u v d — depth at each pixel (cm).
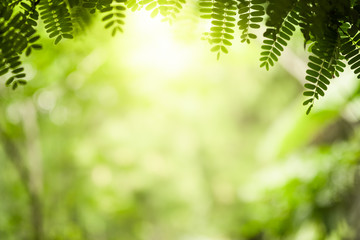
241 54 415
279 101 970
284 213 351
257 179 374
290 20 79
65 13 85
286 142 388
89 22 88
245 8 77
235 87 891
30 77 335
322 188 333
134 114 645
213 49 79
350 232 325
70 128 566
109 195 597
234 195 987
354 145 338
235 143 995
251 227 368
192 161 925
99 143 670
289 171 345
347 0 79
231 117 960
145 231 721
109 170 629
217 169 989
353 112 322
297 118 354
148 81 421
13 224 467
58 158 573
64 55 308
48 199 538
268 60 81
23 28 84
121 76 398
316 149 358
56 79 357
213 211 986
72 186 571
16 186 500
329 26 82
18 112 449
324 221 334
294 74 372
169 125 793
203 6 78
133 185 761
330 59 83
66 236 504
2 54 84
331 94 311
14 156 462
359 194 326
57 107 473
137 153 730
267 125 1009
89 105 493
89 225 584
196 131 894
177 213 918
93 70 376
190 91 461
